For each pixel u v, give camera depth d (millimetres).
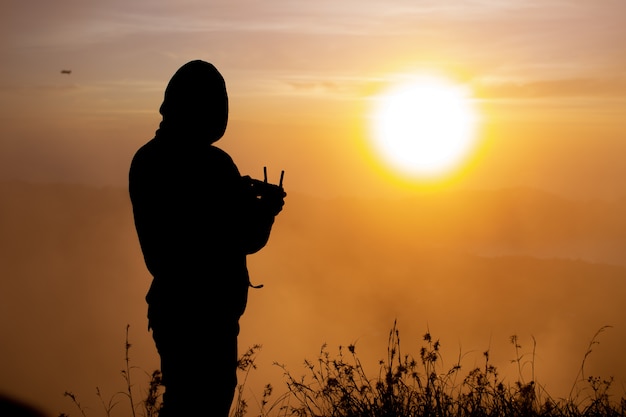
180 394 4336
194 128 4492
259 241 4535
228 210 4418
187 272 4324
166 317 4352
